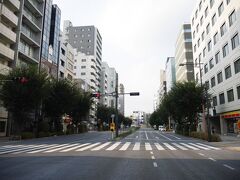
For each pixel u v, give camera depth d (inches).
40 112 1979.6
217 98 1911.9
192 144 1031.0
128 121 5885.8
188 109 1737.2
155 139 1427.2
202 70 2322.8
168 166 441.7
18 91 1375.5
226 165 456.1
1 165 448.1
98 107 4005.9
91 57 4557.1
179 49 3528.5
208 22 2110.0
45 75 1525.6
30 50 2049.7
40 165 447.5
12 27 1806.1
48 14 2301.9
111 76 6451.8
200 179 329.7
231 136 1626.5
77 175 353.1
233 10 1555.1
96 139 1408.7
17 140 1295.5
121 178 333.4
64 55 2765.7
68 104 1961.1
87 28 4913.9
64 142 1139.9
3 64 1664.6
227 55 1679.4
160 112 3479.3
